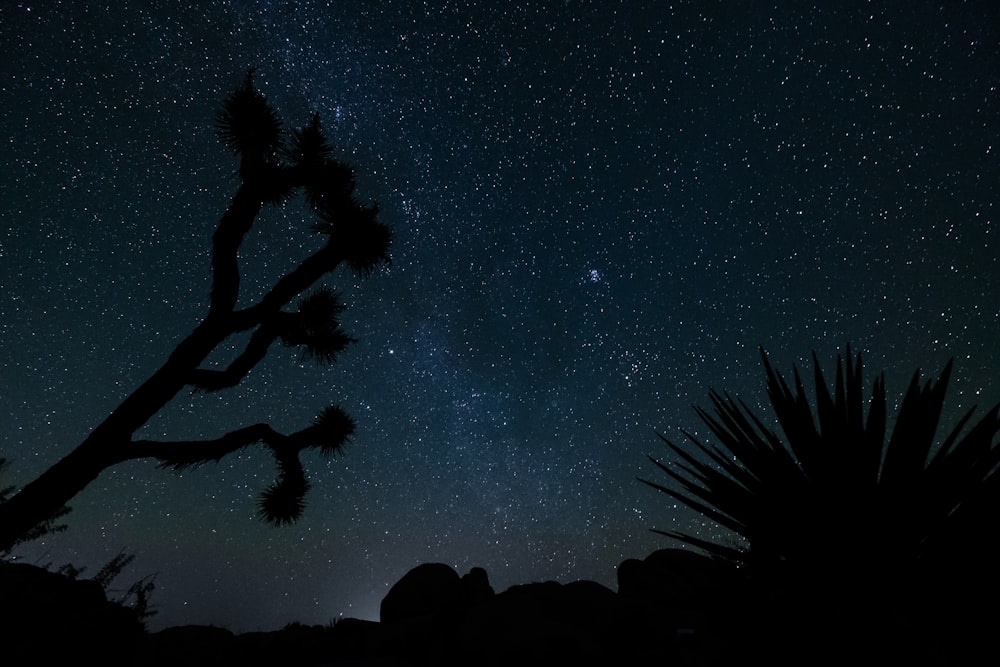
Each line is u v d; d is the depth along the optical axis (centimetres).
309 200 297
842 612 116
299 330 322
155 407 254
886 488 122
